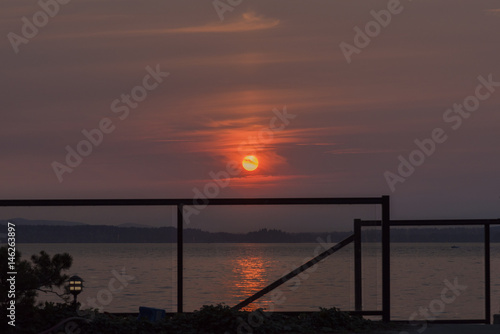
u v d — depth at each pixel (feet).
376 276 35.45
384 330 33.04
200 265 34.58
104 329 30.73
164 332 30.73
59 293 32.83
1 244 33.73
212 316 32.09
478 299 40.60
